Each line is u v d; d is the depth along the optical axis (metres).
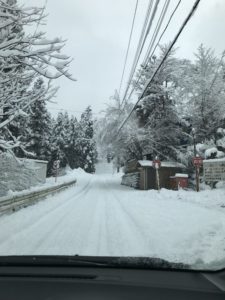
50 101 13.11
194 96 43.75
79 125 103.00
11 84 12.89
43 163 44.78
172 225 14.23
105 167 116.75
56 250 10.05
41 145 62.94
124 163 53.12
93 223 14.91
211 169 30.73
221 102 42.56
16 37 11.09
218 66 43.31
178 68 46.38
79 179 70.06
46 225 14.38
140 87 46.81
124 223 14.88
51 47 10.58
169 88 46.06
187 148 44.22
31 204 21.45
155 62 46.56
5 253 9.67
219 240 10.34
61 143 95.31
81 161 103.25
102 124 49.88
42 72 10.66
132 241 11.22
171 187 39.12
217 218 15.77
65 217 16.66
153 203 23.27
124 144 48.12
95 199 26.88
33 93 13.26
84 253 9.70
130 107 47.69
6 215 16.81
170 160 45.69
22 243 10.99
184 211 18.77
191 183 39.34
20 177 25.39
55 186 30.55
